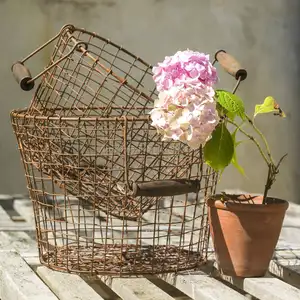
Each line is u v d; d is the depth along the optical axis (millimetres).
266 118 3961
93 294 1792
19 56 3566
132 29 3713
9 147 3561
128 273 1936
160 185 1813
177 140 1795
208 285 1862
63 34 2010
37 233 2035
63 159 1896
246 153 3916
